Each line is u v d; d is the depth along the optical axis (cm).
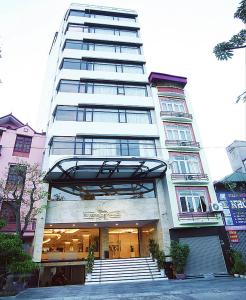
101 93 2503
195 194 2078
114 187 2083
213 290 1070
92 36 2916
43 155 2278
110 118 2356
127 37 3042
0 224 1184
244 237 1995
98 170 1945
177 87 2709
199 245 1891
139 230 2370
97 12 3244
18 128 2320
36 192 1748
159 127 2359
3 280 1308
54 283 1739
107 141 2217
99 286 1455
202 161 2266
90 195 2016
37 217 1834
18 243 1184
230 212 2083
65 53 2666
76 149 2106
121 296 1026
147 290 1180
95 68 2678
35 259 1681
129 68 2795
